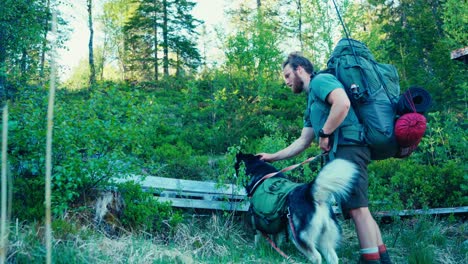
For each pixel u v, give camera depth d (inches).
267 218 164.9
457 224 225.3
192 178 262.1
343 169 133.0
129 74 1258.0
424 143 307.0
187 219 201.2
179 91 790.5
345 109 131.0
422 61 697.0
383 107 136.8
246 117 405.1
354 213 139.3
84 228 155.4
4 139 63.6
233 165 195.3
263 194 167.8
